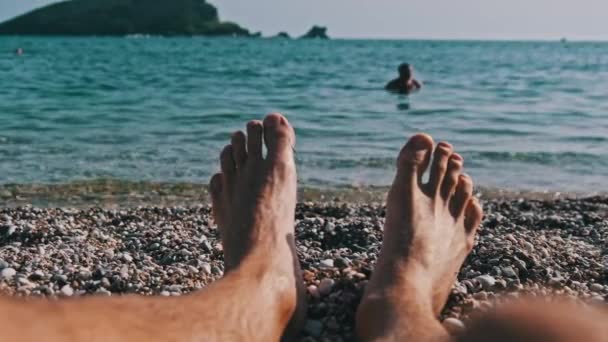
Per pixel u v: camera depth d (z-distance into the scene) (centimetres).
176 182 137
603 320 29
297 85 383
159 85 376
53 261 73
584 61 880
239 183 68
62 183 135
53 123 218
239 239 59
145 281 64
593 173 152
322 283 58
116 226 98
